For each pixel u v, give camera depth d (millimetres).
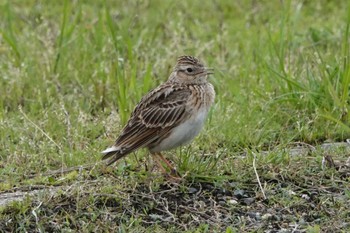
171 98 12680
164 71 16875
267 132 14312
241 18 20438
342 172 13008
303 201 12242
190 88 12812
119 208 12039
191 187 12531
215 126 14383
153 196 12227
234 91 15773
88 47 17797
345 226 11727
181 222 11883
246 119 14719
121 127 14531
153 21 19906
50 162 13641
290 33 17828
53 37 18234
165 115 12594
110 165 13062
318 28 19328
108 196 12156
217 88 16234
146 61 17109
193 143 13930
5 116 15203
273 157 13156
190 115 12680
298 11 18281
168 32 19078
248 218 11961
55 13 20500
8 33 18828
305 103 15031
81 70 16922
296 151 13836
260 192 12438
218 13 20469
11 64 17203
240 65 17234
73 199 12156
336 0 20891
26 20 19312
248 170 12898
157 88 12953
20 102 15906
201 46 18203
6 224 11734
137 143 12594
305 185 12672
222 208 12141
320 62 16469
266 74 15977
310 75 15406
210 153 13734
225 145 13922
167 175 12625
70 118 14922
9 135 14570
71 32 18016
